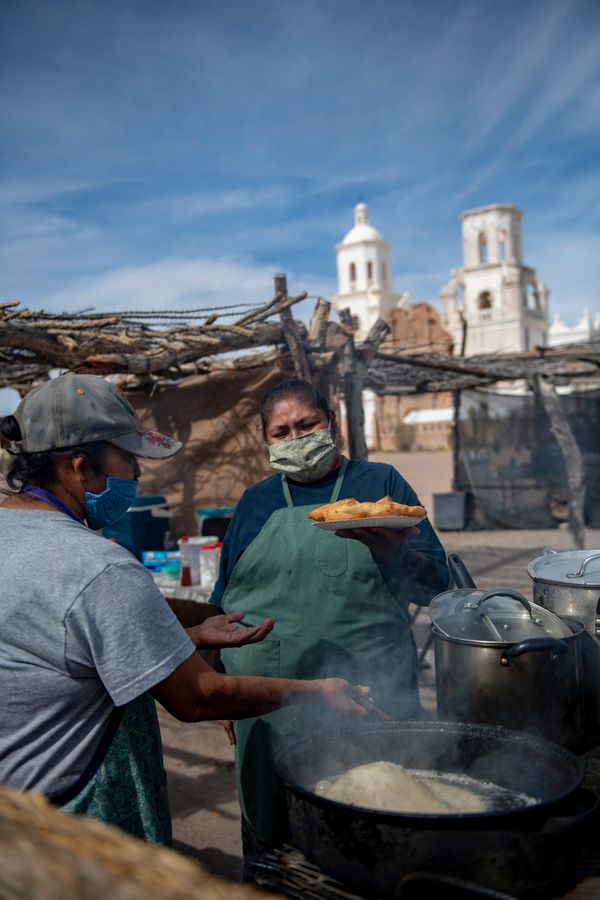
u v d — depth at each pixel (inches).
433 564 81.0
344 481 88.0
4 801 34.7
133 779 57.7
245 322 198.7
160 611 54.2
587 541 435.8
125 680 51.5
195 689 55.5
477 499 504.7
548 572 68.9
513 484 501.4
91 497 58.6
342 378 233.9
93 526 60.7
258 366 227.8
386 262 2778.1
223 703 57.3
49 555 52.6
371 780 50.2
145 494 239.1
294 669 80.7
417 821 41.6
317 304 222.8
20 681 52.0
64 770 53.9
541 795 50.8
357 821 43.2
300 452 84.1
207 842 131.0
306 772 54.5
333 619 80.4
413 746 57.9
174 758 167.6
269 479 92.7
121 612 51.8
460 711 59.9
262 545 84.0
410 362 338.3
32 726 52.7
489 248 2148.1
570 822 43.5
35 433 56.4
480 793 53.0
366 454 231.3
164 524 215.8
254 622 83.7
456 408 516.1
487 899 36.3
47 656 51.9
